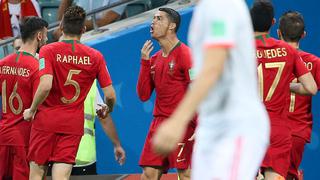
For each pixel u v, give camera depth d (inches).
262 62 713.0
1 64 842.8
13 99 844.0
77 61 768.3
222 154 395.9
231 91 394.3
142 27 1102.4
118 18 1202.0
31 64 834.2
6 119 854.5
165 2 1213.7
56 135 774.5
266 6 713.0
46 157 775.1
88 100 960.9
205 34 384.2
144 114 1101.7
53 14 1277.1
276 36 1102.4
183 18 1101.7
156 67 798.5
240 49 390.6
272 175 723.4
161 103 796.6
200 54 391.5
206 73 350.9
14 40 1083.9
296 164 808.9
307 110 801.6
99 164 1104.2
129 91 1104.2
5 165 863.7
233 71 391.5
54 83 765.9
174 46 788.6
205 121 402.3
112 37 1106.7
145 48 807.7
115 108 1107.9
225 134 397.1
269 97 715.4
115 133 884.0
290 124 782.5
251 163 398.0
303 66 722.2
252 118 395.9
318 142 1100.5
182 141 788.6
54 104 772.6
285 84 717.3
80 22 772.0
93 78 783.7
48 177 967.0
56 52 762.2
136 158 1104.2
